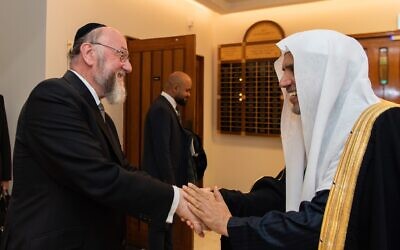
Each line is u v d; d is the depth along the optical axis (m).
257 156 4.73
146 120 2.71
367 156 0.95
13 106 2.85
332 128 1.11
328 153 1.08
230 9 4.68
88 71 1.34
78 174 1.13
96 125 1.25
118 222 1.36
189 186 1.31
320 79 1.11
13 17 2.83
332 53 1.10
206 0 4.30
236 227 1.07
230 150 4.93
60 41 2.81
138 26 3.64
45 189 1.18
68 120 1.15
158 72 3.29
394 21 3.97
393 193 0.92
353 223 0.94
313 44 1.12
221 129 4.91
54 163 1.13
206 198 1.25
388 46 3.94
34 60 2.74
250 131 4.68
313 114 1.14
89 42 1.34
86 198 1.21
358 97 1.08
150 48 3.34
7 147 2.66
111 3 3.30
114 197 1.15
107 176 1.15
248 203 1.42
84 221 1.20
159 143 2.60
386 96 3.97
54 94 1.16
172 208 1.25
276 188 1.48
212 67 4.96
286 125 1.31
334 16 4.27
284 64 1.23
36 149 1.15
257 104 4.60
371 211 0.93
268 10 4.63
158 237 2.61
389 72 3.94
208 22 4.85
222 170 4.99
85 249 1.20
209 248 3.49
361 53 1.14
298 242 0.99
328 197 0.99
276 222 1.03
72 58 1.36
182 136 2.78
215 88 4.97
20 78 2.81
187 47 3.13
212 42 4.96
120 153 1.38
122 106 3.47
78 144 1.14
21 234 1.16
